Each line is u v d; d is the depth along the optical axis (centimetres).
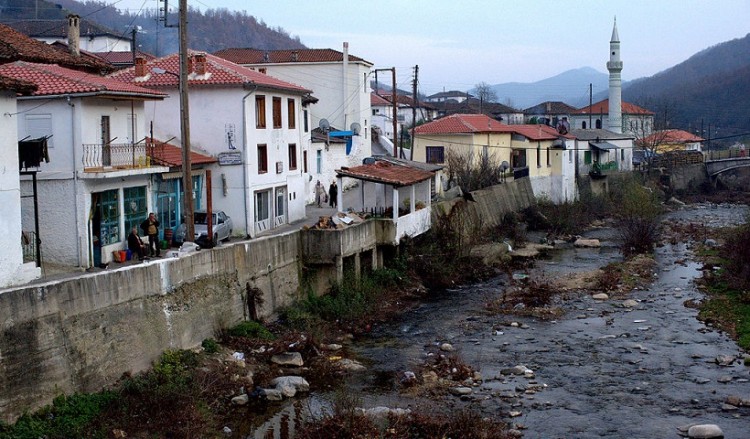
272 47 15162
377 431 2175
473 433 2180
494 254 4984
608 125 10706
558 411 2438
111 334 2347
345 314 3494
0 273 2450
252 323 3089
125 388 2314
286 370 2800
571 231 6512
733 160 10094
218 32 13925
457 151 6700
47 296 2114
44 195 3116
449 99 15675
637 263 4931
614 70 10325
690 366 2881
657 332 3356
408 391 2611
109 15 12562
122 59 6906
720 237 6059
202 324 2822
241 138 4122
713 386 2658
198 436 2166
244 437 2208
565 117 12269
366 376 2770
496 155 7006
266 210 4431
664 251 5569
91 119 3177
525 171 7125
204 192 4169
